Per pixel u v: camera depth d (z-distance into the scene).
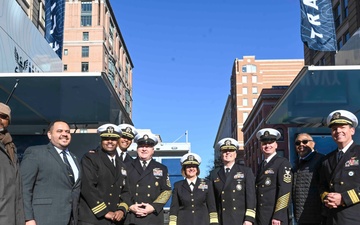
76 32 67.44
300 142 6.62
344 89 9.23
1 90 9.14
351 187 5.31
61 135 5.43
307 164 6.50
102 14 68.50
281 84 97.31
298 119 12.16
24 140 12.04
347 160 5.45
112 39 75.50
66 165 5.38
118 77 78.62
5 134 4.74
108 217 5.68
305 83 8.76
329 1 12.27
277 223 6.30
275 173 6.63
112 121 12.45
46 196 5.14
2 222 4.34
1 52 9.24
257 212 6.71
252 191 6.71
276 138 6.92
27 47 11.07
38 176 5.19
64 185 5.29
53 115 11.63
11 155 4.66
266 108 53.22
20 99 9.92
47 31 14.45
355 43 11.11
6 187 4.46
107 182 5.85
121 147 7.07
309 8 12.19
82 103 10.29
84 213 5.65
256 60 93.44
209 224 6.79
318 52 30.97
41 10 25.69
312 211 6.25
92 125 13.02
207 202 6.91
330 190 5.57
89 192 5.67
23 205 4.77
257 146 57.44
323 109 11.08
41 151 5.29
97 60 66.50
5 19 9.54
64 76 7.95
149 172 6.66
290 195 6.48
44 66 12.59
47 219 5.06
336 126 5.62
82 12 67.94
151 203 6.46
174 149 11.47
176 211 6.99
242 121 90.12
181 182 7.11
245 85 92.12
